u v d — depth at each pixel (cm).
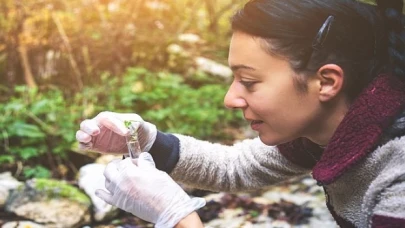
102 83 477
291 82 122
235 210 312
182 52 575
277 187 345
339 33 120
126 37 533
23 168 353
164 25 602
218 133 452
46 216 283
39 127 390
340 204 133
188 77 548
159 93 452
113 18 536
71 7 530
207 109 462
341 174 121
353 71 122
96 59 514
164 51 559
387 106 121
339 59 121
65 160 365
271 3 121
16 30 462
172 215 127
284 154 156
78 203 290
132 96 436
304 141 152
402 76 125
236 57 125
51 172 356
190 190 329
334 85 121
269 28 120
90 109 419
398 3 129
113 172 133
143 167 132
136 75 487
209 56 629
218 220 302
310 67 121
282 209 312
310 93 123
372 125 120
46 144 375
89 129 147
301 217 304
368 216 123
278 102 124
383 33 125
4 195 297
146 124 154
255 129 131
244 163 162
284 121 126
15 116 391
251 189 166
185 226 127
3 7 469
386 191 118
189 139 162
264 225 297
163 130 428
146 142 154
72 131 381
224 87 541
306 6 120
